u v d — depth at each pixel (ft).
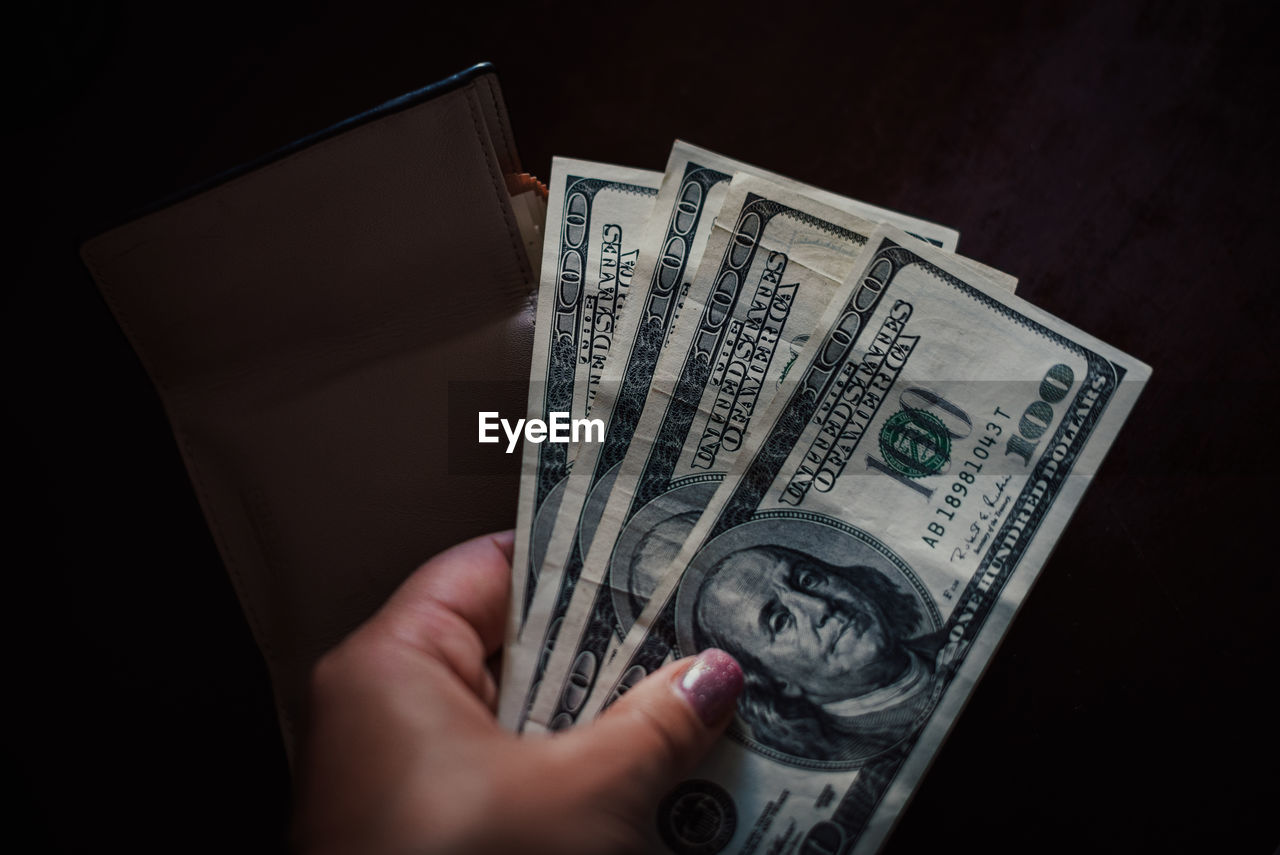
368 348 0.88
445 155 0.85
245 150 1.07
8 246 1.07
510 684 0.83
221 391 0.88
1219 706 0.97
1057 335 0.87
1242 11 1.00
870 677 0.85
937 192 1.03
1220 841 0.96
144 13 1.06
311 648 0.87
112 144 1.07
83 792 1.05
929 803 0.98
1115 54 1.01
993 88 1.02
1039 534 0.87
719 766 0.84
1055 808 0.97
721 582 0.86
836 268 0.89
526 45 1.06
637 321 0.88
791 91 1.04
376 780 0.74
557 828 0.73
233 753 1.05
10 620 1.06
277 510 0.87
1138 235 1.00
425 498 0.88
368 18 1.06
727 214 0.89
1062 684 0.98
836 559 0.86
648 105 1.05
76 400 1.07
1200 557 0.98
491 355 0.88
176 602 1.06
